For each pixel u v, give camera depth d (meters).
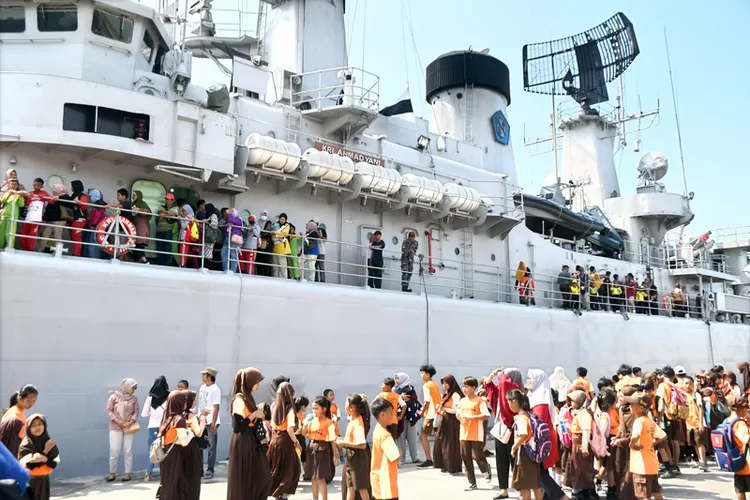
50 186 11.01
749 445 7.30
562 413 8.75
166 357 10.32
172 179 12.36
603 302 20.23
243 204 13.43
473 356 15.12
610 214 26.59
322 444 7.61
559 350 17.38
